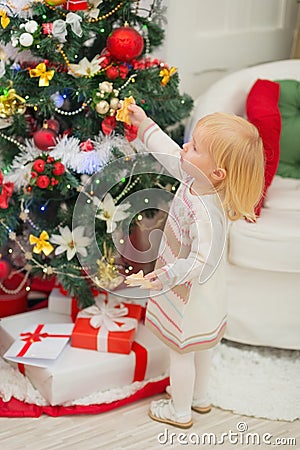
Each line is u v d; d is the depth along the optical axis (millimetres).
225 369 2033
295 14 2855
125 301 2143
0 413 1850
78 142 1899
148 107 1983
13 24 1830
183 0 2439
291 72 2447
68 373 1854
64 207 2055
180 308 1729
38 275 2162
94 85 1897
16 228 2117
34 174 1840
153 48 2098
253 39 2729
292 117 2371
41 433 1795
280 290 2045
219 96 2332
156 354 1992
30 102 1868
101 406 1895
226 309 1832
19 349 1913
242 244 1983
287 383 1985
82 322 2012
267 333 2082
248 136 1632
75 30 1786
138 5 1975
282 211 2146
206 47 2578
